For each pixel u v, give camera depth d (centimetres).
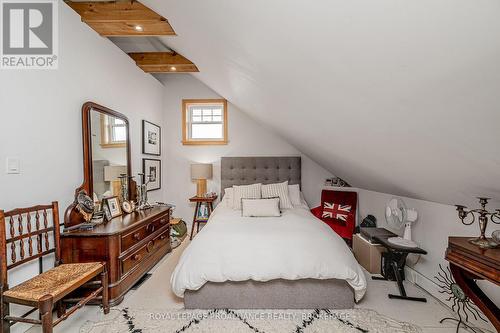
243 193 319
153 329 152
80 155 201
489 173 112
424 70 76
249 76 180
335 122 163
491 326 150
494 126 82
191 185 386
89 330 151
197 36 175
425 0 55
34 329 151
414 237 219
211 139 391
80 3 199
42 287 129
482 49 60
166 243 280
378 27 70
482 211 127
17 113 151
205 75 298
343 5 68
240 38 128
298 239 184
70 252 173
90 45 213
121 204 241
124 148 263
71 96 192
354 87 108
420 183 174
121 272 183
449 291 175
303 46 100
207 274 169
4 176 143
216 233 195
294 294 174
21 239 138
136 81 297
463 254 123
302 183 385
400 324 156
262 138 384
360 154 195
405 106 100
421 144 122
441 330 151
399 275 195
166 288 205
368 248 237
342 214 327
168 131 383
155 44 291
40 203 165
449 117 91
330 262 170
